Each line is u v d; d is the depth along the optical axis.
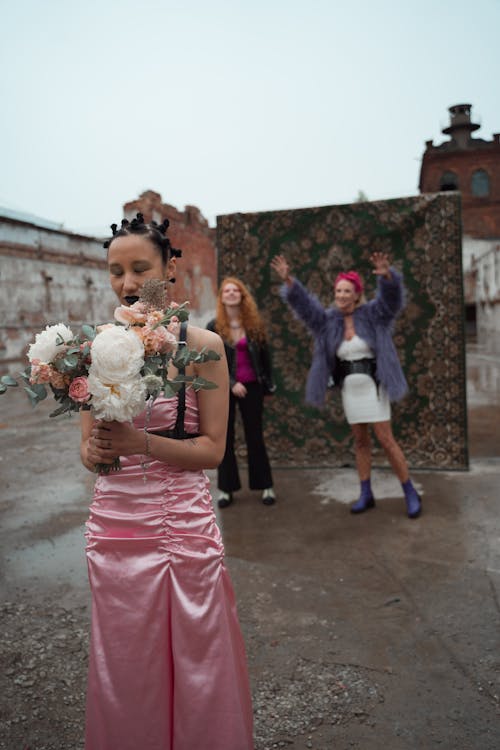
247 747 1.57
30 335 19.41
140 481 1.61
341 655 2.72
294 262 6.00
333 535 4.20
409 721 2.27
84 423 1.82
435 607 3.12
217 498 5.17
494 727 2.22
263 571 3.64
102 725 1.58
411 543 3.99
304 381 6.09
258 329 4.89
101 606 1.60
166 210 24.50
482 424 8.02
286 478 5.76
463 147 38.59
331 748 2.15
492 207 38.31
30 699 2.46
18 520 4.68
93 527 1.65
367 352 4.50
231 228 6.09
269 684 2.52
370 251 5.82
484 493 4.98
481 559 3.68
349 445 6.08
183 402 1.63
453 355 5.67
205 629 1.57
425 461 5.83
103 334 1.37
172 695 1.59
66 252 21.44
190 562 1.59
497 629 2.88
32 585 3.52
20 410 10.39
